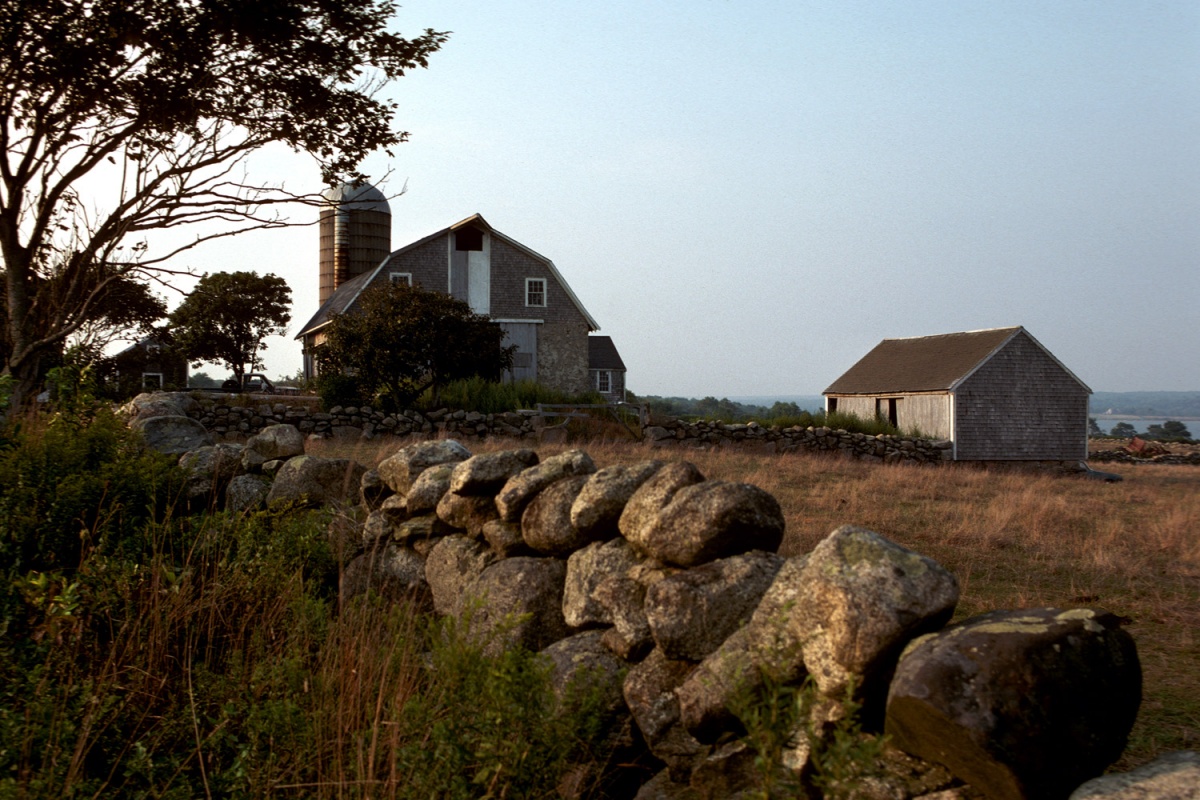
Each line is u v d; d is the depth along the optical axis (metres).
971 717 1.94
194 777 3.57
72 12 10.39
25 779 3.06
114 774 3.59
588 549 3.73
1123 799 1.82
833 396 38.81
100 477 5.54
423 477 5.13
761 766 2.06
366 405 22.56
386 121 12.65
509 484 4.35
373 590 5.13
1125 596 5.52
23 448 5.79
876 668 2.23
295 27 11.27
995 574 6.21
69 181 11.16
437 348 23.50
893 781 2.17
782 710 2.23
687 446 22.92
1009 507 9.92
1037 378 31.92
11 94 10.59
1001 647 2.03
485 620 3.99
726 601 2.93
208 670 4.18
